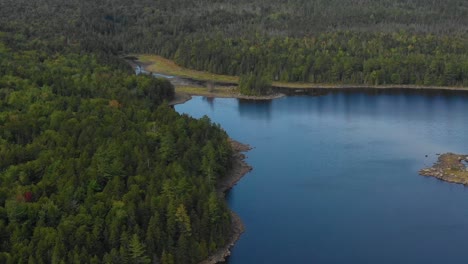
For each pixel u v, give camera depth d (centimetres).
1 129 19275
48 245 14000
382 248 16800
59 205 15338
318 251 16662
